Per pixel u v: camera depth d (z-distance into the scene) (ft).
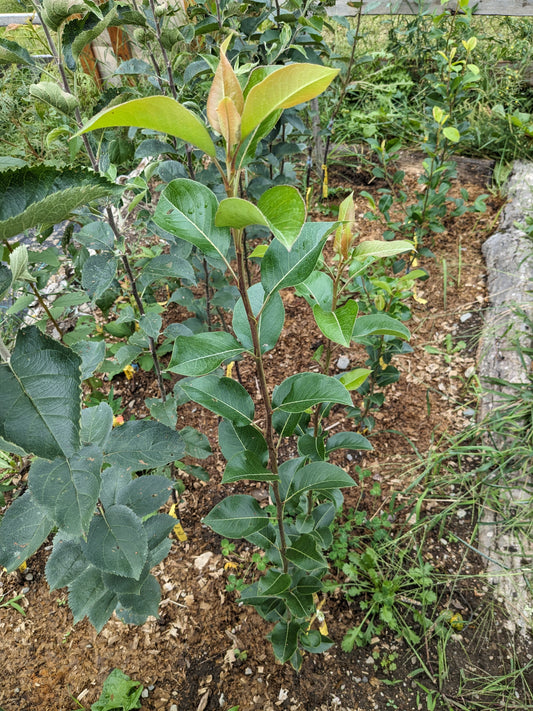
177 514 8.74
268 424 4.07
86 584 5.47
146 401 7.27
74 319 11.15
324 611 7.53
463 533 8.35
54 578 5.24
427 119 15.51
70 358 3.02
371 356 8.25
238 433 4.46
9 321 7.62
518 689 6.74
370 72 17.63
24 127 14.88
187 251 7.36
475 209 12.59
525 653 7.04
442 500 8.72
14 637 7.40
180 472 9.25
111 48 15.06
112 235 6.18
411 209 11.96
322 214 14.10
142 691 6.84
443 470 9.14
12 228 2.70
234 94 2.41
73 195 2.68
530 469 8.59
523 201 13.32
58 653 7.22
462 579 7.79
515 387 9.44
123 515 4.87
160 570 8.07
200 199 3.26
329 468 4.66
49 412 2.89
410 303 11.96
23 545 4.59
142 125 2.39
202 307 9.02
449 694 6.72
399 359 10.94
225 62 2.32
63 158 15.03
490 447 8.79
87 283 6.01
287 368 10.82
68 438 2.87
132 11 6.45
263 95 2.31
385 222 13.69
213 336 3.72
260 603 5.97
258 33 9.26
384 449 9.49
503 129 15.39
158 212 3.29
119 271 8.52
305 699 6.72
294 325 11.73
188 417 10.06
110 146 6.69
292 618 6.01
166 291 12.44
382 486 8.99
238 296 8.53
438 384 10.45
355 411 8.85
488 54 17.03
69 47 5.11
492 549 8.05
